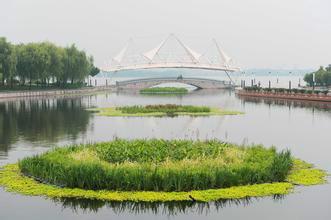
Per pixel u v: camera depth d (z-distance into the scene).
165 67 168.12
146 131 39.59
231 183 20.25
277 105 73.12
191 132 39.16
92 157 23.25
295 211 17.97
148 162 22.39
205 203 18.67
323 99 81.00
